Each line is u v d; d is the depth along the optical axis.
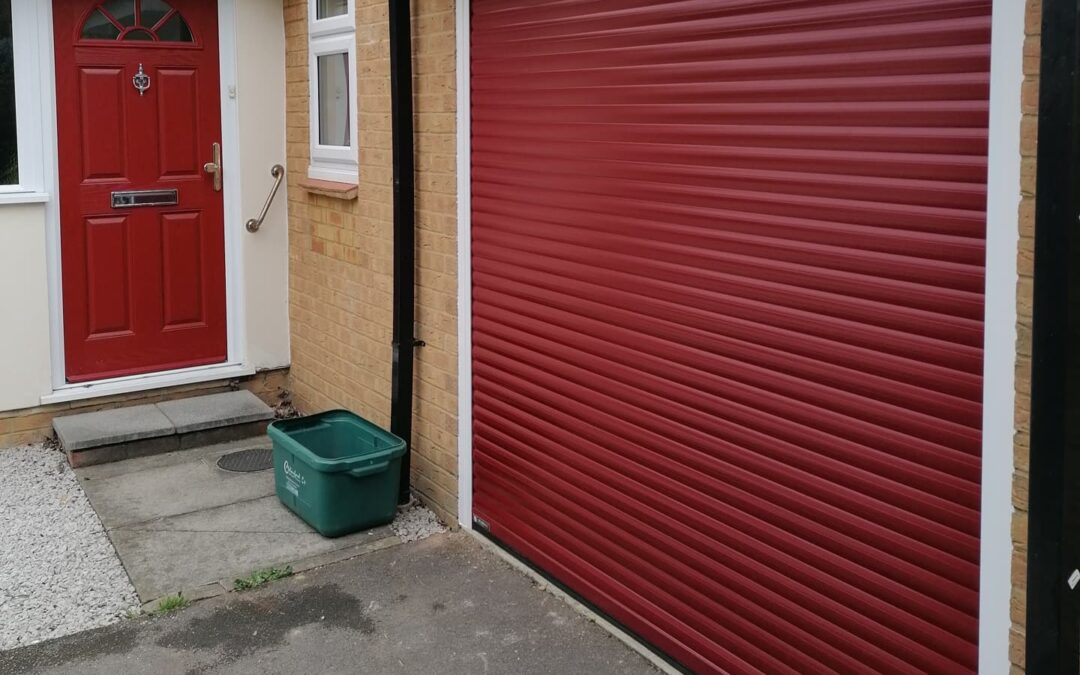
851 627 2.98
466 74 4.45
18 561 4.56
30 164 5.91
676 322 3.48
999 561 2.54
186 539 4.78
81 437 5.72
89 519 5.01
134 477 5.55
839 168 2.89
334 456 5.32
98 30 6.07
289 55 6.41
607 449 3.86
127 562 4.54
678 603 3.60
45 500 5.24
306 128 6.27
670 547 3.61
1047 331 2.30
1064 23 2.20
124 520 4.98
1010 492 2.50
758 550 3.26
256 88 6.43
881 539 2.87
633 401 3.71
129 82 6.18
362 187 5.51
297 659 3.77
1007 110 2.42
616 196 3.69
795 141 3.01
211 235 6.54
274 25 6.43
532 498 4.32
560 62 3.90
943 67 2.60
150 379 6.36
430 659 3.77
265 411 6.27
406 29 4.74
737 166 3.20
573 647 3.84
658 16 3.44
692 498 3.49
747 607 3.32
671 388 3.54
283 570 4.44
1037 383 2.33
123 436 5.79
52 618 4.07
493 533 4.62
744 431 3.27
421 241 4.92
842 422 2.95
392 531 4.86
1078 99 2.20
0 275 5.84
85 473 5.61
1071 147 2.21
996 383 2.51
